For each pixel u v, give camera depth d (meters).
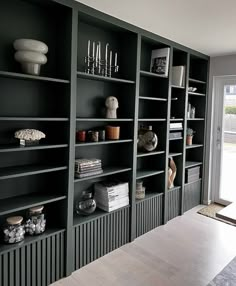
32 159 2.27
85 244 2.45
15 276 1.99
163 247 2.80
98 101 2.71
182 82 3.44
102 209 2.68
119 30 2.64
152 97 3.23
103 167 2.79
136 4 2.13
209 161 4.01
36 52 1.96
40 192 2.30
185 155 3.90
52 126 2.35
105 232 2.62
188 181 3.76
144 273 2.36
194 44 3.25
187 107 3.60
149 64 3.27
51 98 2.31
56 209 2.34
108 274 2.34
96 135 2.50
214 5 2.10
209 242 2.92
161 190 3.32
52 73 2.28
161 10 2.23
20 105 2.13
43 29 2.21
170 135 3.35
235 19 2.40
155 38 2.89
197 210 3.83
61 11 2.20
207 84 3.91
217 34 2.85
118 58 2.84
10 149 1.86
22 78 2.01
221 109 3.95
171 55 3.15
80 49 2.51
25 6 2.09
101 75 2.56
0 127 2.04
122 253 2.67
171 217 3.50
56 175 2.32
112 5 2.17
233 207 1.99
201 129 4.01
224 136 3.98
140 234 3.04
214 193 4.12
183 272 2.38
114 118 2.62
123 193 2.77
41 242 2.12
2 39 1.99
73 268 2.37
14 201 2.08
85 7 2.20
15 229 2.02
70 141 2.21
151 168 3.37
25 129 2.05
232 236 3.06
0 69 2.00
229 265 2.49
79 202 2.55
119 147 2.92
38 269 2.12
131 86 2.77
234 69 3.66
